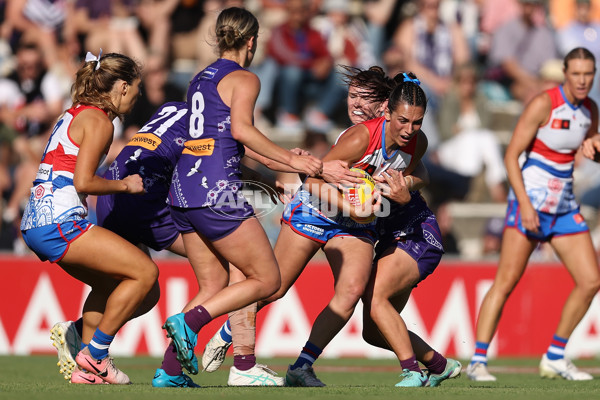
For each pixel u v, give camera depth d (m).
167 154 19.11
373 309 17.89
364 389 16.62
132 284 17.19
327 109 42.09
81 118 17.17
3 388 16.50
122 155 19.17
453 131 41.34
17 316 31.27
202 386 17.83
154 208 18.92
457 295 32.22
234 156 16.23
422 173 18.66
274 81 41.78
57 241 17.05
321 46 42.00
